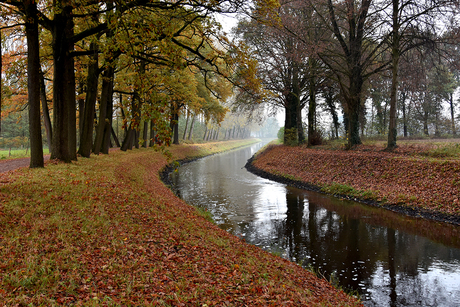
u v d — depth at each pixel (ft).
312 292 18.31
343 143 85.40
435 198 40.42
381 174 52.44
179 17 31.94
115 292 13.29
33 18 33.55
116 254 17.54
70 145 48.91
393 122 63.10
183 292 14.24
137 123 21.98
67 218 21.84
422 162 48.44
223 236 27.73
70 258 15.88
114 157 65.77
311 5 66.90
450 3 51.11
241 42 32.55
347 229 35.22
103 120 65.51
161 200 37.60
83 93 63.77
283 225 37.22
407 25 59.11
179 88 75.46
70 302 11.91
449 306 19.20
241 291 15.55
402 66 73.36
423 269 24.48
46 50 51.11
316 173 66.49
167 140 20.77
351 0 61.98
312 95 91.91
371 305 19.42
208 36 34.55
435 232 33.04
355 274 23.86
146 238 21.44
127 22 24.49
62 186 29.76
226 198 52.95
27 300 11.41
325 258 27.04
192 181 72.43
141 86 23.00
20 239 17.31
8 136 158.10
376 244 30.22
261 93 35.17
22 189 26.55
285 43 82.79
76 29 50.37
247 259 21.49
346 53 72.13
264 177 79.05
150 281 14.87
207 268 18.08
